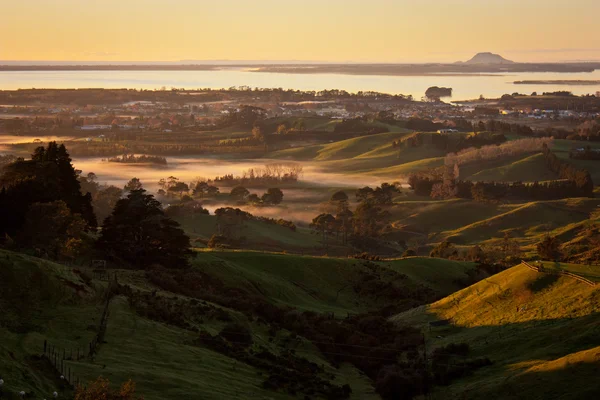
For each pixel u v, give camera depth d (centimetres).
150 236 10175
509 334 7094
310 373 6731
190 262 10538
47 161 12412
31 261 6594
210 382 5469
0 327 5494
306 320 8650
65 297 6475
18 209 8969
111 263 9488
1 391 4122
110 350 5678
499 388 5766
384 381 6431
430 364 6819
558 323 6919
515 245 18412
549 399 5369
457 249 18688
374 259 13312
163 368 5525
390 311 10356
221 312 7781
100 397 3881
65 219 9106
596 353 5672
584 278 7744
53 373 4769
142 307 7031
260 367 6431
